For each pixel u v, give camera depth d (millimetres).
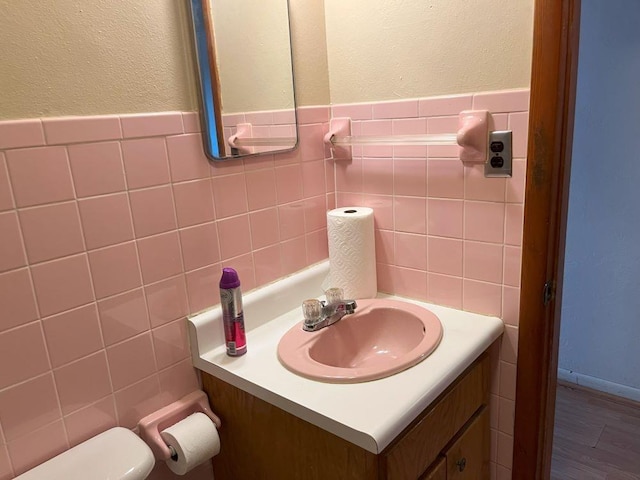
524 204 1115
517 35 1048
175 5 1020
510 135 1101
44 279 886
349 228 1296
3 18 794
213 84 1096
